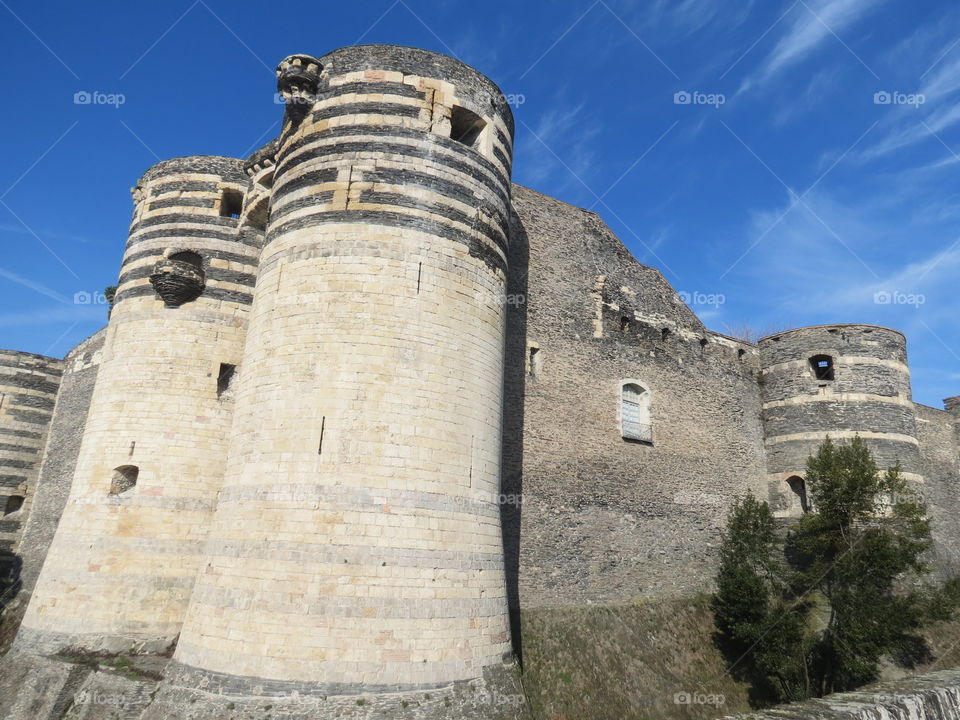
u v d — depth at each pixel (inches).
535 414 901.8
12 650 738.2
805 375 1177.4
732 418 1167.6
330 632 526.0
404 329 619.8
